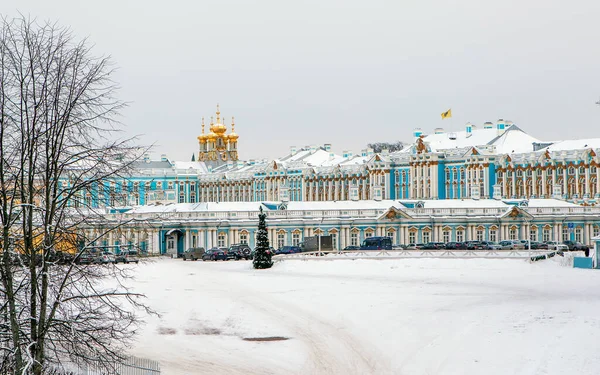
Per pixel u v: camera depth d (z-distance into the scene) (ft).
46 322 157.58
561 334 238.48
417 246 554.05
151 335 265.34
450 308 294.05
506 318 266.57
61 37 159.43
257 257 458.50
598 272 401.08
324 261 455.22
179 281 391.45
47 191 156.25
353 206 612.29
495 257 450.30
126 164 162.30
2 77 155.84
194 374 216.74
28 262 157.17
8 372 156.46
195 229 578.25
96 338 167.53
